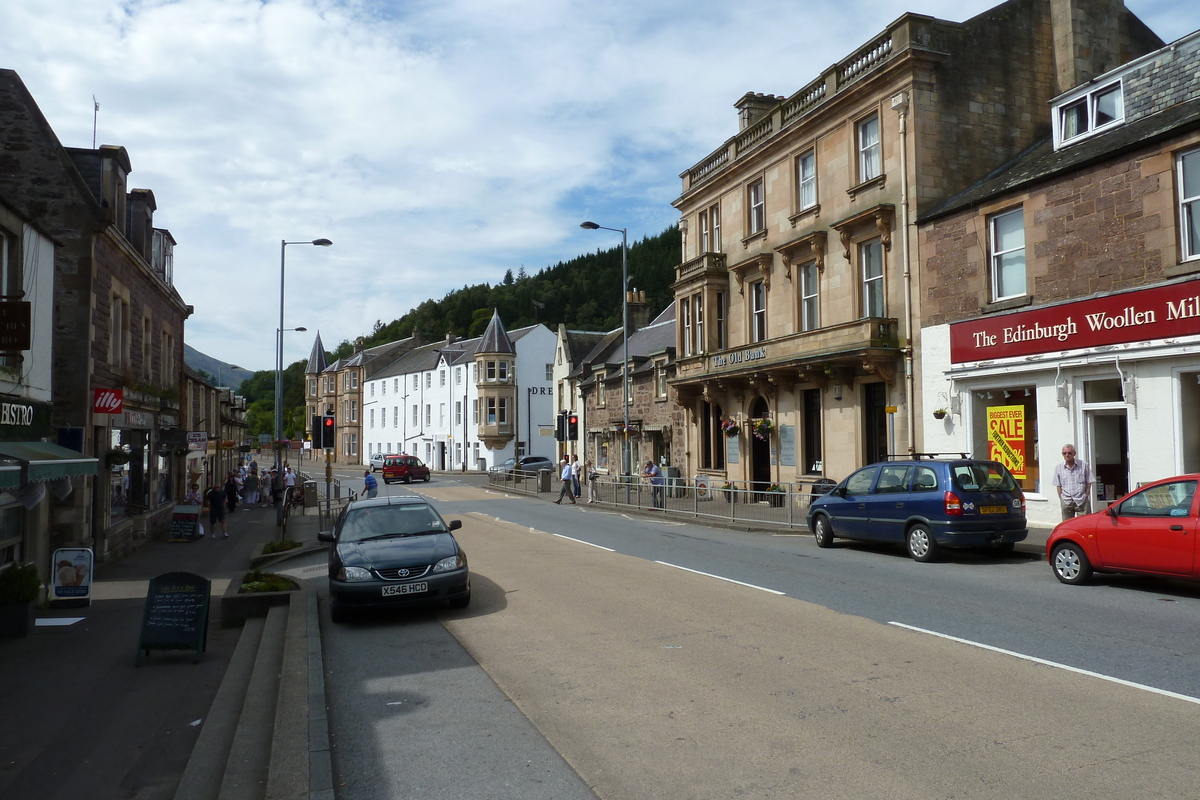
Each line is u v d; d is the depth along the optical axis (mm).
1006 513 13281
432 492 40969
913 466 14109
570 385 50594
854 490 15320
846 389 22281
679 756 5109
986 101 20688
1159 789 4359
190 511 21922
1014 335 16859
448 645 8461
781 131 25031
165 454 24031
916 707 5859
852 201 22203
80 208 15992
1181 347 13586
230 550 19891
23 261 12656
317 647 8180
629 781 4758
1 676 8164
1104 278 15320
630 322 49844
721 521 21625
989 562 13367
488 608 10336
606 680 6859
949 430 18672
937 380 19047
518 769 5020
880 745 5145
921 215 19766
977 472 13461
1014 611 9148
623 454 40188
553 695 6516
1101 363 15078
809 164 24641
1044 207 16594
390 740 5625
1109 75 16734
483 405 67000
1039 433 16469
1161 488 10031
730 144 28312
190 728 6555
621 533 19641
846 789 4504
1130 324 14484
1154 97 15773
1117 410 15148
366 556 10039
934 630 8281
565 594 11047
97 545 16578
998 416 17625
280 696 6426
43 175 15883
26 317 11250
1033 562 13258
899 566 13062
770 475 25844
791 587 11109
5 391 12008
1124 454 15992
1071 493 13938
